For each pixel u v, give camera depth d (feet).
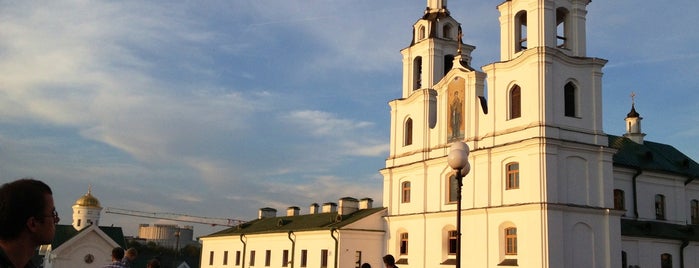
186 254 458.50
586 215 130.82
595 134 135.85
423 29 176.86
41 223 14.46
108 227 232.53
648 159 169.37
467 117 151.43
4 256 13.55
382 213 176.65
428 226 158.81
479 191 143.43
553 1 138.10
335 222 182.80
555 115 132.26
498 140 140.77
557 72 134.31
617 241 132.77
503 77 142.10
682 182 170.09
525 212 129.59
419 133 168.45
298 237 190.29
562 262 125.49
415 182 167.22
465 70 153.48
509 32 143.95
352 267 171.12
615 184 157.89
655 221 161.99
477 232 141.79
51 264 199.72
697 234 157.89
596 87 138.00
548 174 127.95
